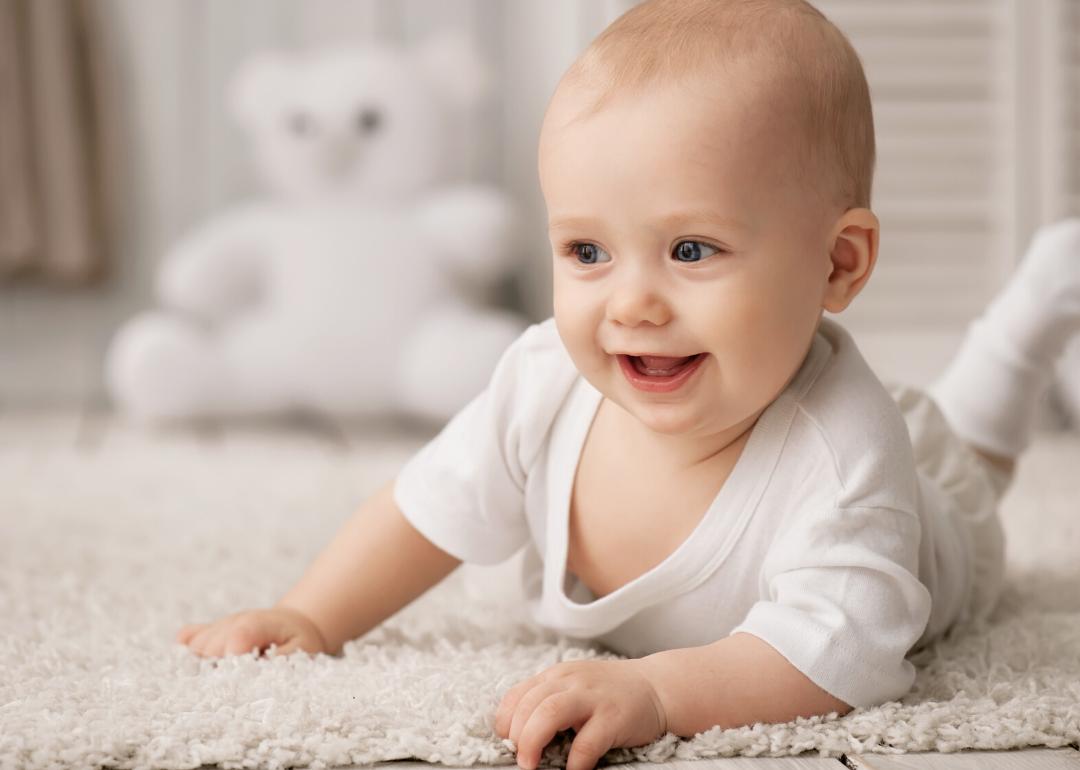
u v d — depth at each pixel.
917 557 0.76
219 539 1.31
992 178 2.53
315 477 1.83
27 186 2.64
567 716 0.65
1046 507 1.50
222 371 2.47
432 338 2.39
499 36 3.08
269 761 0.64
